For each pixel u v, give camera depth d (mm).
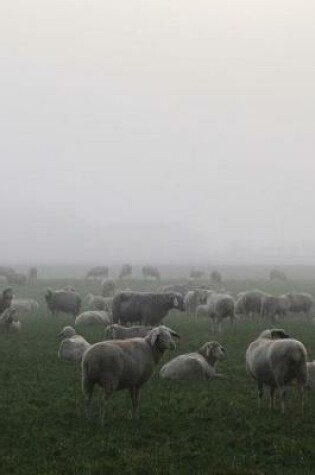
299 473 10594
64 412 14344
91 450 11734
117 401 15477
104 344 13234
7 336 27391
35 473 10547
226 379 18281
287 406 14992
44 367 19859
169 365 18609
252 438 12523
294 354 13453
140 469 10758
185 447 11992
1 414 14227
